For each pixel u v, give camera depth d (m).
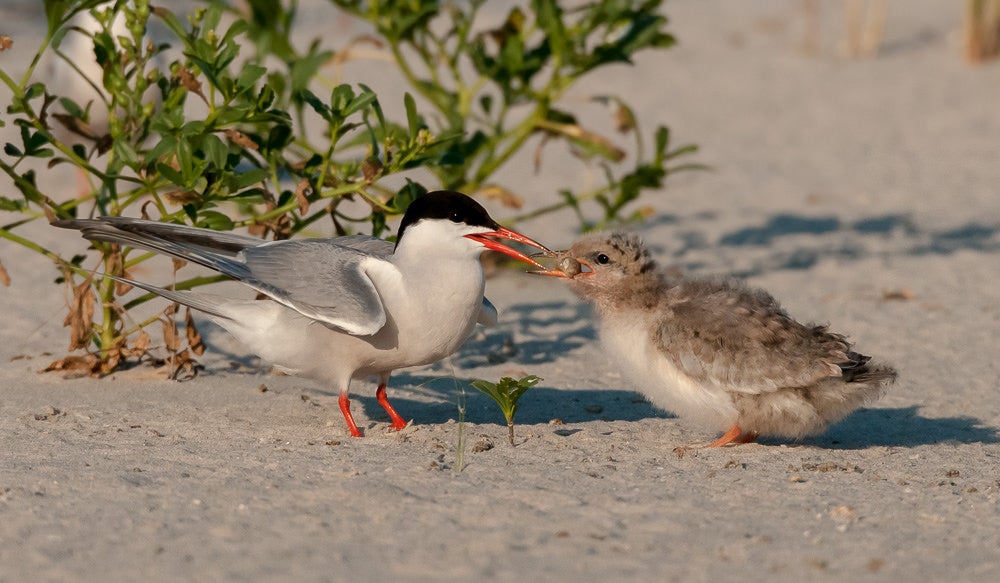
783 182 22.22
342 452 9.55
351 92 11.21
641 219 15.62
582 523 7.91
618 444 10.10
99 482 8.55
